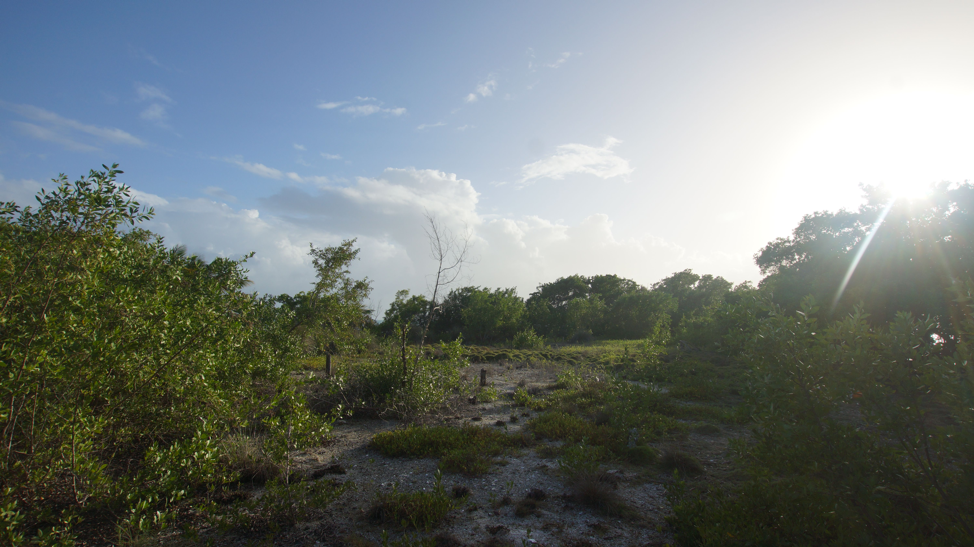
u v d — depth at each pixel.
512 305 36.97
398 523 4.70
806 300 3.59
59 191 4.29
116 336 4.40
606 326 42.19
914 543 2.83
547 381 15.71
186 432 6.00
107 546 4.09
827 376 3.26
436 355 21.50
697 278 54.34
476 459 6.57
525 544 4.35
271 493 4.81
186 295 6.68
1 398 3.93
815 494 3.22
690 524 4.16
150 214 4.73
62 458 4.20
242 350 8.29
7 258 3.94
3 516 3.54
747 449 3.90
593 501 5.29
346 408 9.92
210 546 4.01
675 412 9.89
